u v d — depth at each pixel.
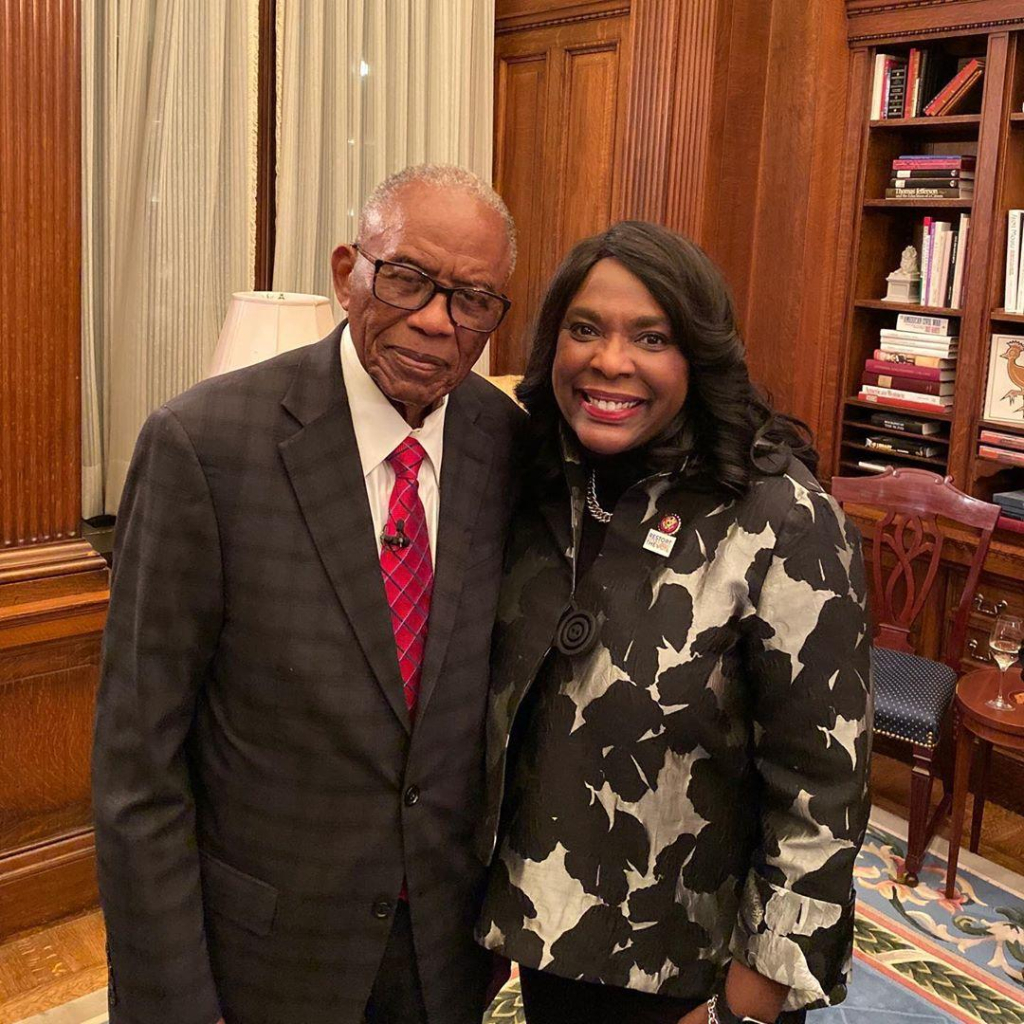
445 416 1.45
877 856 3.40
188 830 1.38
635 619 1.35
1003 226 3.59
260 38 3.82
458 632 1.39
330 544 1.32
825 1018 2.63
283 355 1.42
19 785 2.72
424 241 1.23
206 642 1.33
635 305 1.31
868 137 3.87
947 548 3.72
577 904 1.37
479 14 4.39
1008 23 3.41
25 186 2.48
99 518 3.76
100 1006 2.56
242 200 3.78
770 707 1.34
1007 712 3.03
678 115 3.81
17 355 2.56
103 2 3.46
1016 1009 2.70
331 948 1.38
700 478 1.38
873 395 3.99
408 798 1.36
